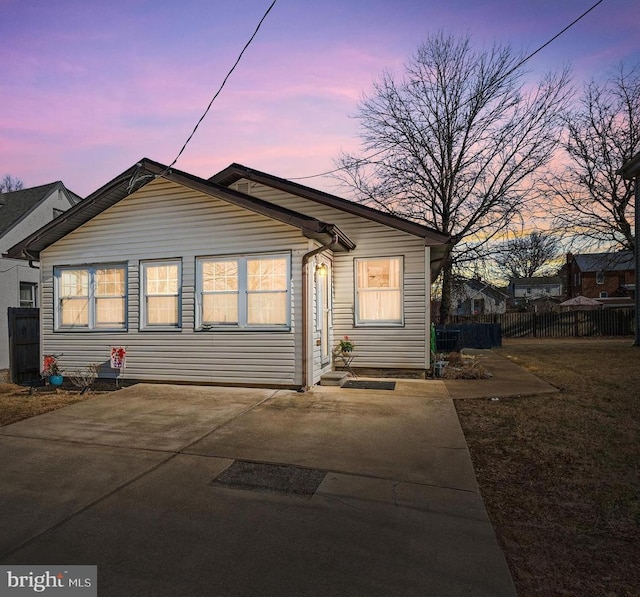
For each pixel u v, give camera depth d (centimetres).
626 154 2091
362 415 614
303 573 251
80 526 311
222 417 612
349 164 2067
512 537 296
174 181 832
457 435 520
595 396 715
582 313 2438
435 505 342
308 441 504
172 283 866
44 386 905
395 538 292
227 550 278
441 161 2012
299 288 780
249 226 810
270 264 804
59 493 370
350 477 400
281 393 757
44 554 275
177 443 502
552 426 547
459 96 1958
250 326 809
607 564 263
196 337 836
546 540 292
